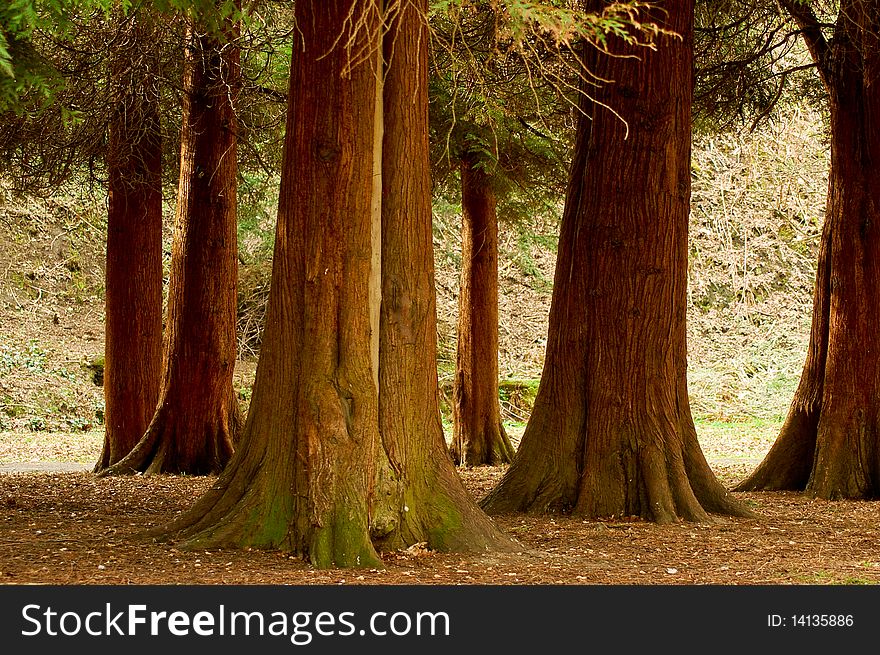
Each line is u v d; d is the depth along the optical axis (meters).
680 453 10.26
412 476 7.65
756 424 26.39
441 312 29.66
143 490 12.61
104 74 13.83
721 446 21.23
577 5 7.76
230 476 7.88
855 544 8.90
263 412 7.70
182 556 7.27
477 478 14.69
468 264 16.78
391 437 7.56
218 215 14.73
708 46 13.27
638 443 10.15
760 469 13.25
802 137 28.77
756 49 13.97
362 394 7.38
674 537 9.05
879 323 12.38
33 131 14.04
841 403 12.44
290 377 7.55
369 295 7.47
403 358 7.66
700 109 14.08
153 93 14.08
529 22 5.79
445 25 10.76
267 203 26.50
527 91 13.04
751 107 14.70
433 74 13.77
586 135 10.77
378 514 7.39
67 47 13.10
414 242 7.77
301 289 7.51
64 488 12.77
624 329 10.24
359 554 7.08
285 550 7.38
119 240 15.44
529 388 26.80
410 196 7.74
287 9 13.53
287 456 7.53
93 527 9.05
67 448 20.25
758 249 29.86
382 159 7.67
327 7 7.41
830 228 12.83
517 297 30.69
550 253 30.75
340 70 7.37
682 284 10.49
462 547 7.60
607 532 9.23
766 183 29.66
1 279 28.11
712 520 9.99
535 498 10.37
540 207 18.03
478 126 14.43
